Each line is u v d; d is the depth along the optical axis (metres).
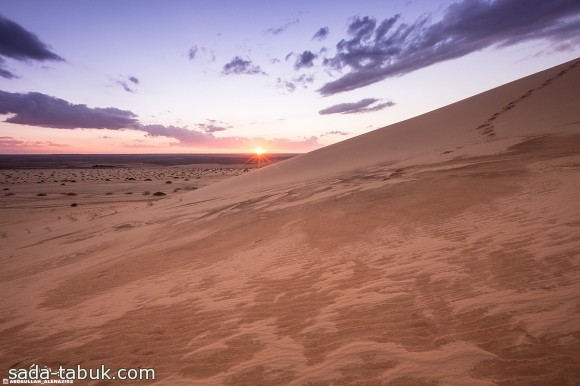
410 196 9.30
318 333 3.52
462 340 2.94
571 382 2.25
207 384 2.95
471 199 7.82
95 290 6.46
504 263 4.32
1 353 4.23
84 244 12.79
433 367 2.67
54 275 8.51
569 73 22.31
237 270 6.14
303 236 7.63
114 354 3.76
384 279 4.59
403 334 3.21
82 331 4.54
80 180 49.28
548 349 2.61
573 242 4.48
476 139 17.70
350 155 24.84
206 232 10.41
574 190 6.83
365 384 2.61
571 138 12.58
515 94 23.50
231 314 4.33
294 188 16.00
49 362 3.79
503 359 2.60
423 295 3.92
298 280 5.14
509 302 3.38
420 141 22.05
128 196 31.72
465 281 4.06
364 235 6.84
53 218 22.02
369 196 10.45
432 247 5.47
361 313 3.77
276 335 3.62
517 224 5.68
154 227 13.64
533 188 7.69
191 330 4.07
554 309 3.08
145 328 4.31
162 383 3.08
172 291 5.61
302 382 2.77
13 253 13.51
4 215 23.69
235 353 3.39
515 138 15.14
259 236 8.52
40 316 5.48
